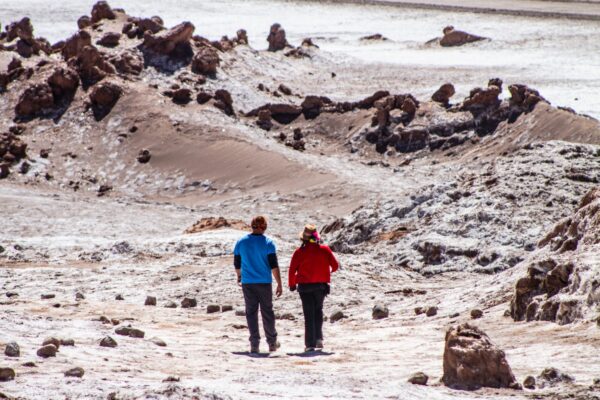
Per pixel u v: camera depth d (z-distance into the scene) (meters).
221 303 32.59
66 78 151.75
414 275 43.16
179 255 46.56
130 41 176.12
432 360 17.34
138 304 31.97
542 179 52.50
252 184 115.25
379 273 41.28
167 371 14.66
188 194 117.56
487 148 126.12
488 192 51.44
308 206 101.06
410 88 176.38
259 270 19.59
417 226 50.78
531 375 14.06
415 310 27.30
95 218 84.88
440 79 186.00
